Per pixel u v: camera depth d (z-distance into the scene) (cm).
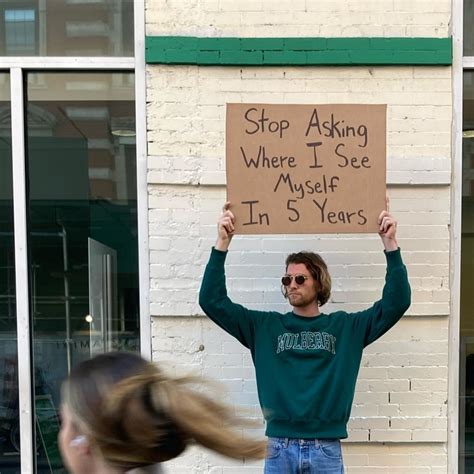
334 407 247
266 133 265
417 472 315
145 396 111
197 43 310
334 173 265
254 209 264
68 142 335
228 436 112
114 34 328
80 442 112
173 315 313
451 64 313
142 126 318
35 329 332
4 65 324
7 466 327
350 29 313
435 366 315
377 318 253
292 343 253
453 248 319
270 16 311
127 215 329
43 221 335
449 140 314
